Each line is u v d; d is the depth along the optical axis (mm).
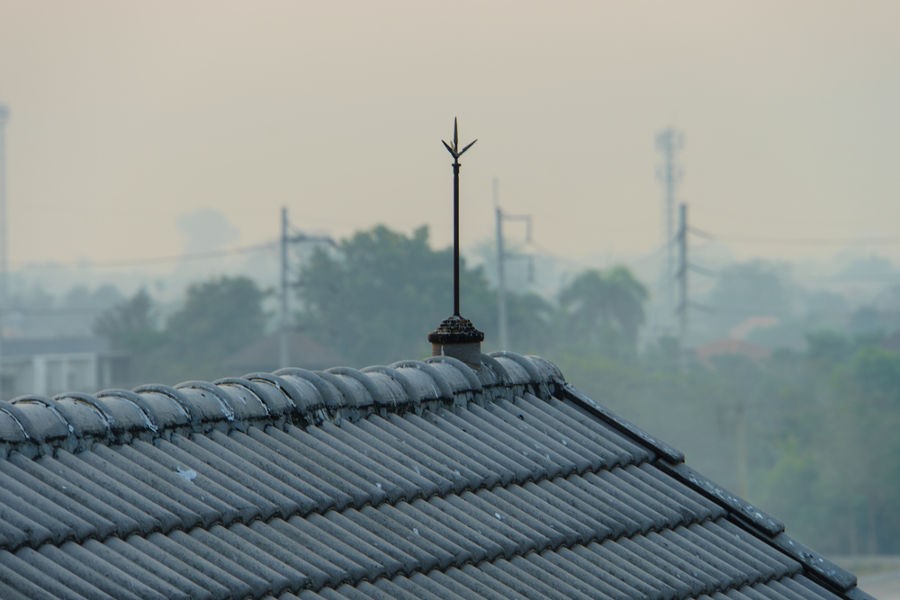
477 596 29312
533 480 34531
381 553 29344
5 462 27391
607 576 31812
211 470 29703
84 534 26297
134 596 25141
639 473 37000
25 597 24203
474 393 37031
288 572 27516
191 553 27016
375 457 32656
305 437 32344
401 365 36750
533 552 31797
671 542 34469
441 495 32406
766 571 34938
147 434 29969
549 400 38906
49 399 29000
